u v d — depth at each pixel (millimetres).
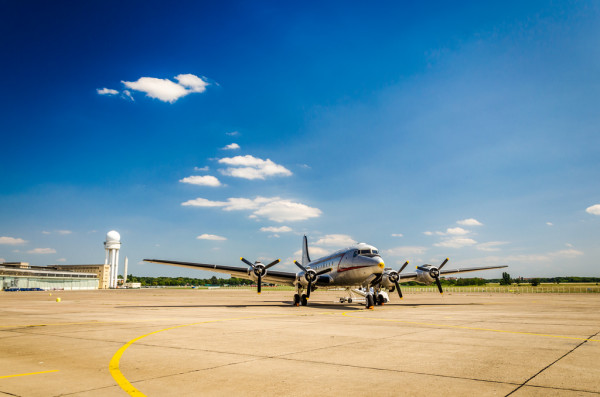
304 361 8141
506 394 5680
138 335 12312
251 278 31234
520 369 7316
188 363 7992
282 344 10406
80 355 8953
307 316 19688
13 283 102500
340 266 29250
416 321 16750
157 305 31500
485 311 23047
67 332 13148
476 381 6445
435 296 55125
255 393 5793
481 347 9820
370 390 5922
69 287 119625
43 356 8859
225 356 8734
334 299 50625
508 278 158375
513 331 13047
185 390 5977
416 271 36000
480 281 163125
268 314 21172
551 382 6348
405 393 5750
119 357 8672
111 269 134000
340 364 7836
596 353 8953
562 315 19766
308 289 30859
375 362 8023
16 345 10438
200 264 30953
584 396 5562
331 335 12164
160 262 30734
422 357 8531
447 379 6586
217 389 6027
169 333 12773
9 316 19953
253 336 11984
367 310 24703
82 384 6352
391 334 12367
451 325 15031
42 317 19266
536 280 136875
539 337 11578
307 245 51688
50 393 5812
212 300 43188
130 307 28516
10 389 6043
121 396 5656
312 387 6113
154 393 5816
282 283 34156
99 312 22984
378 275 26172
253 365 7770
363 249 27812
